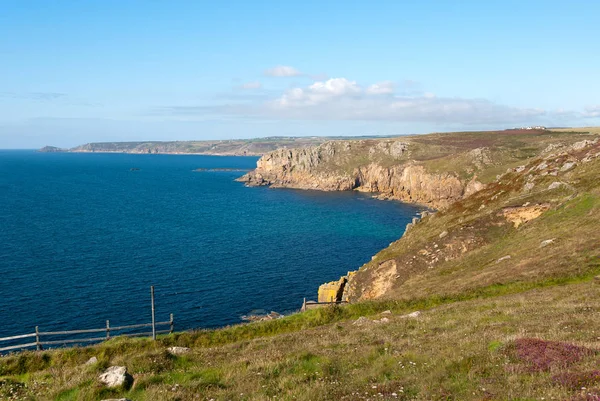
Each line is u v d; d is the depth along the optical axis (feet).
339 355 52.95
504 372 40.24
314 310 94.48
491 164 493.77
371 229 353.10
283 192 620.90
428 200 504.84
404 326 69.05
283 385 43.45
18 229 320.50
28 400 45.68
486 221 169.17
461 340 53.47
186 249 272.92
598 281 84.79
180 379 48.55
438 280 128.88
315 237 319.88
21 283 195.62
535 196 173.68
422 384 39.91
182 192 611.88
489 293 95.40
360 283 167.63
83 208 441.27
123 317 162.61
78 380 48.78
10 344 139.23
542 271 100.89
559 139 583.58
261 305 181.68
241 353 60.64
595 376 34.47
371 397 38.09
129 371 52.65
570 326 53.98
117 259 242.99
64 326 152.56
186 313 170.09
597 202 139.74
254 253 268.00
